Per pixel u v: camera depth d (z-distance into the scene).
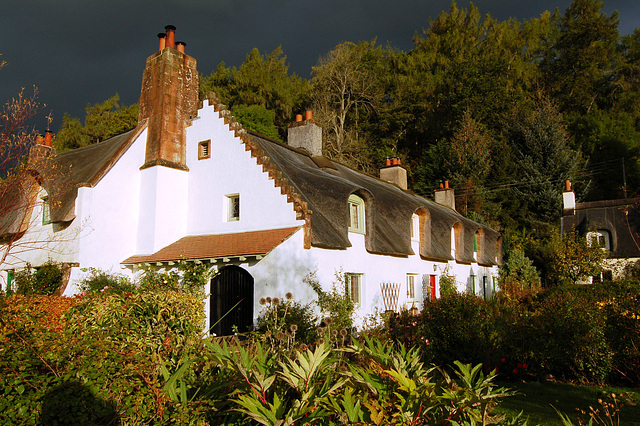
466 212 35.78
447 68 44.00
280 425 3.44
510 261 28.67
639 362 8.66
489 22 50.59
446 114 43.66
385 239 16.11
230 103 42.50
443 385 4.17
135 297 6.71
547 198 37.28
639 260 25.08
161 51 16.55
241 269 13.16
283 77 45.22
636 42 51.28
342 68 43.03
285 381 4.11
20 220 16.47
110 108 46.72
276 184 13.55
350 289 14.45
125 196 15.66
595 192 38.38
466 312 10.09
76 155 18.22
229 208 15.10
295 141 20.31
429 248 18.86
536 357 9.30
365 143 43.53
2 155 11.70
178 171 16.06
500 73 43.03
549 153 38.31
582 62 47.00
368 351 4.39
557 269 24.97
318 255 12.99
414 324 10.91
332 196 14.05
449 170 39.50
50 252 15.25
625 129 40.47
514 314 10.60
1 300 5.20
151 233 15.22
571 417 6.86
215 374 5.16
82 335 4.63
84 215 14.47
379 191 18.14
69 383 3.86
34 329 4.54
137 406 4.04
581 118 43.19
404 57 49.19
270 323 8.59
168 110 16.27
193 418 4.07
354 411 3.54
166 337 6.34
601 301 9.63
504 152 39.41
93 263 14.53
